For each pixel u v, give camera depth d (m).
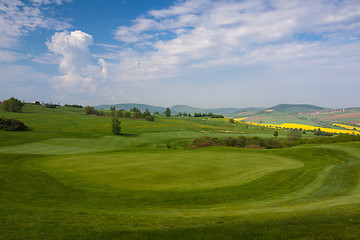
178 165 30.12
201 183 21.92
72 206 15.16
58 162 32.44
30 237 8.62
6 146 56.12
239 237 8.20
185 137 89.44
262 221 10.17
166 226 10.05
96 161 33.16
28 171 24.69
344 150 38.16
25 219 10.69
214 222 10.52
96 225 10.23
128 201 16.92
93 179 23.42
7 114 116.62
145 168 28.34
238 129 148.50
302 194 17.67
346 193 16.72
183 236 8.51
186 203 16.50
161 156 38.16
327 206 13.01
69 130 89.94
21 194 17.20
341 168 24.06
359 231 8.26
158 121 148.25
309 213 11.26
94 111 155.50
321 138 54.97
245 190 19.45
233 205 15.66
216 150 46.50
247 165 30.22
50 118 116.50
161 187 20.67
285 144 75.44
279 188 19.91
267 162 32.44
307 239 7.77
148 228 9.72
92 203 16.25
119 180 23.06
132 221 11.05
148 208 15.15
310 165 31.22
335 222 9.38
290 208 13.38
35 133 77.25
